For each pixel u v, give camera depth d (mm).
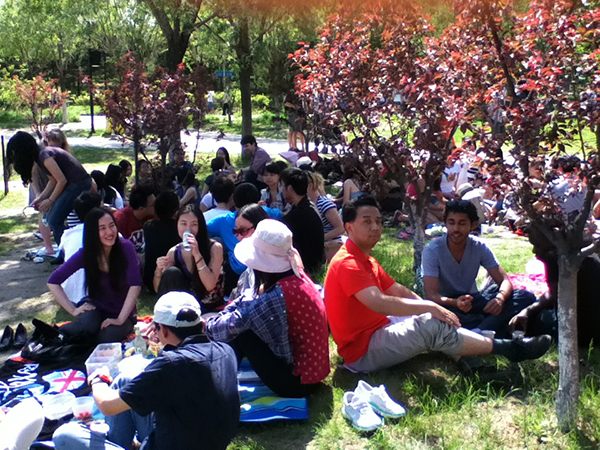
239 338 4320
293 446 3912
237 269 6191
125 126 10070
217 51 20875
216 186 6898
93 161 19422
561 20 3795
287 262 4375
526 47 4258
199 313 3326
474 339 4555
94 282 5316
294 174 6625
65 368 5027
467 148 4066
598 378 4508
